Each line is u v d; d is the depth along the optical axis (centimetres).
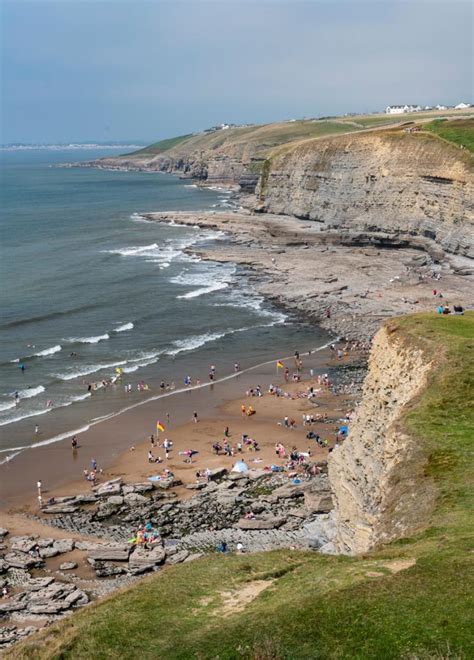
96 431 6888
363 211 17300
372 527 3180
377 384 4356
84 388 8012
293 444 6544
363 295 11562
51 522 5178
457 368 3869
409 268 13225
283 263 14175
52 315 10856
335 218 18175
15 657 2367
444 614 1978
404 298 11244
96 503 5475
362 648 1909
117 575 4431
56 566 4556
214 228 19000
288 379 8344
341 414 7288
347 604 2114
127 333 10062
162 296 12056
